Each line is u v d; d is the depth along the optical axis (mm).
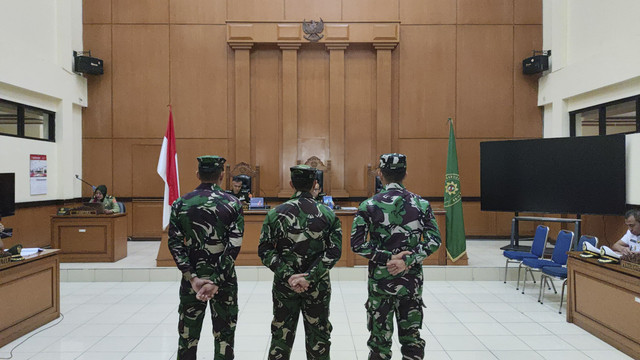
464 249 5777
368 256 2314
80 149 7867
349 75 8086
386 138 7992
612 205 5734
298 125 8070
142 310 4309
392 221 2354
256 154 8047
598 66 6258
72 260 5926
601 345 3346
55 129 7203
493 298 4746
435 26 8062
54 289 4000
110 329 3736
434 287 5254
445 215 5805
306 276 2264
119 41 7977
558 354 3172
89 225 5953
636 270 3092
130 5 7977
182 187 8000
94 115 7961
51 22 7051
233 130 8047
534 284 5355
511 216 8023
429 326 3812
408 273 2340
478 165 8062
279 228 2373
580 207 6027
